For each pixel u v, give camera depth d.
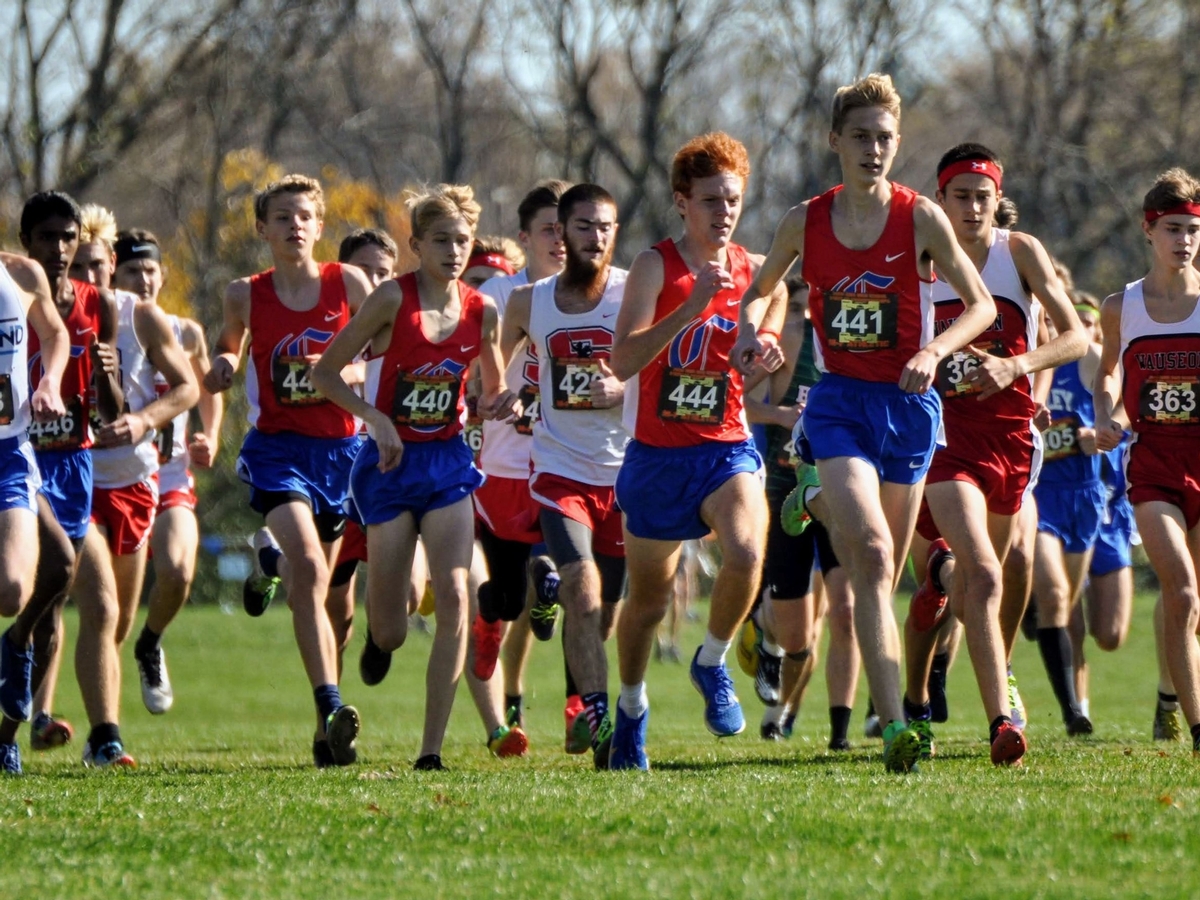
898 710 21.52
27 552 23.23
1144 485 26.20
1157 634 31.11
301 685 64.12
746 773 22.84
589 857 16.02
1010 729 22.58
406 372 25.38
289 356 28.59
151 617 32.34
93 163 111.38
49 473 26.91
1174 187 25.92
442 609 25.23
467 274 34.25
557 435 26.66
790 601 30.66
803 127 113.00
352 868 15.66
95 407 28.58
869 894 14.23
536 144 126.44
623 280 26.84
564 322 26.56
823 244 22.16
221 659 75.75
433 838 17.02
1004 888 14.37
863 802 18.55
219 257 110.62
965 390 25.31
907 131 127.81
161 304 107.06
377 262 33.31
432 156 135.88
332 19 116.50
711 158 22.86
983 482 25.50
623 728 24.38
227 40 112.38
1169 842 16.09
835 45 112.06
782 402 31.78
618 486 23.77
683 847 16.34
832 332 22.20
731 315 23.30
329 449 28.92
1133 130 114.94
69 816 18.69
